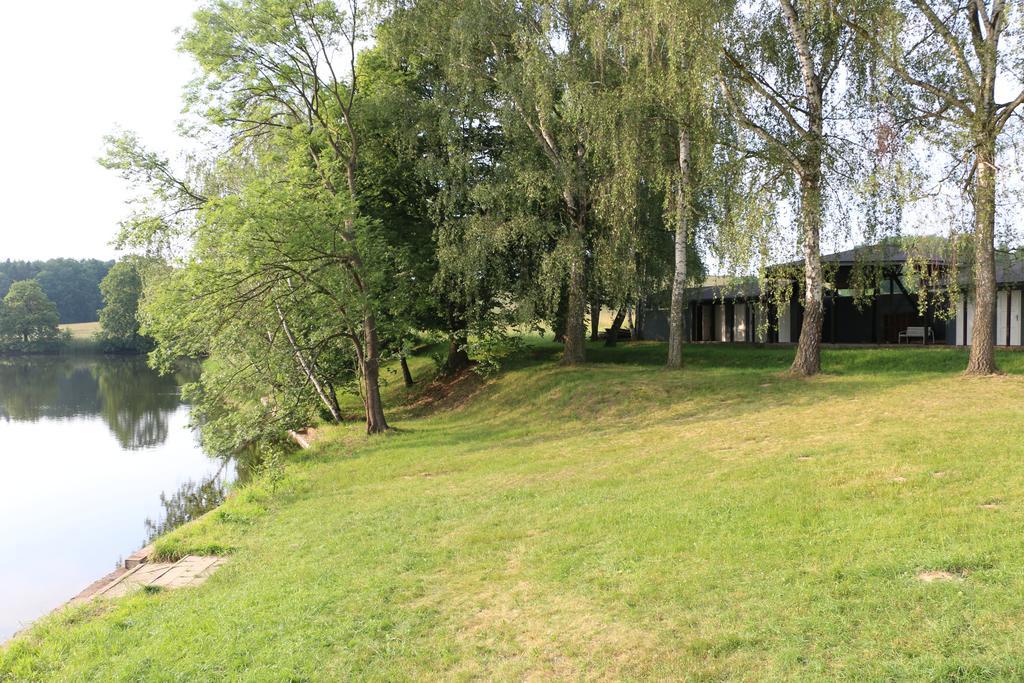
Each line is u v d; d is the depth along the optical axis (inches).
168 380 2500.0
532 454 625.6
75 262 5723.4
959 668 173.2
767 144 714.2
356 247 824.3
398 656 247.4
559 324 1237.1
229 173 884.6
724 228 745.0
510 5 881.5
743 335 1425.9
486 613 272.2
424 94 1045.2
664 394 804.6
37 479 935.7
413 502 485.7
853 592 227.1
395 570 339.6
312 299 829.2
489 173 980.6
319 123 907.4
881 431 489.7
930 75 693.3
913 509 301.4
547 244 981.8
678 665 204.7
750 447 506.6
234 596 341.1
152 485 896.9
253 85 847.1
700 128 737.0
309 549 408.2
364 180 1046.4
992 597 205.0
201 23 800.9
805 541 284.5
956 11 669.9
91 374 2785.4
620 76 823.7
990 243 684.7
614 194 804.6
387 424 984.9
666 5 670.5
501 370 1170.0
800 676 184.2
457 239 972.6
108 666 279.7
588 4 850.1
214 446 764.6
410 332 1141.7
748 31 739.4
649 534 327.6
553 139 943.7
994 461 366.6
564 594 275.3
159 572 420.5
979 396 589.6
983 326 695.7
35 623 354.6
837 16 659.4
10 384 2348.7
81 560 608.7
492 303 1063.6
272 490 613.3
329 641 265.4
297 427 795.4
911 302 1202.0
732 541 299.4
